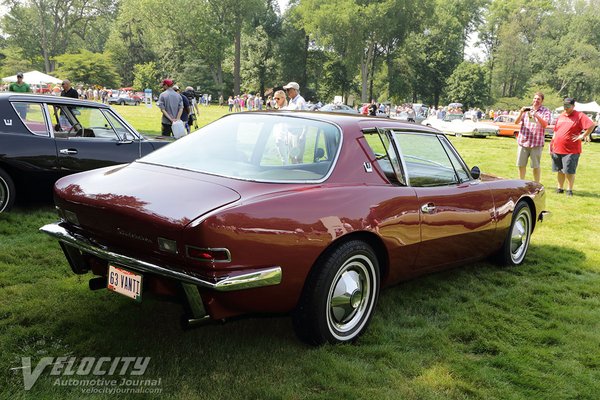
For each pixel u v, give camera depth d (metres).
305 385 2.67
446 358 3.08
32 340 2.96
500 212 4.39
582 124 9.28
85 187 3.01
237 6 67.62
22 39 80.06
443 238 3.71
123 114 29.56
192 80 72.31
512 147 19.86
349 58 63.38
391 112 46.66
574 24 91.12
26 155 5.41
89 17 82.25
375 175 3.28
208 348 2.96
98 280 3.07
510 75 87.62
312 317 2.89
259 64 76.50
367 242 3.22
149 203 2.65
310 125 3.33
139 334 3.07
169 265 2.57
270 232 2.60
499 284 4.55
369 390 2.66
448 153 4.06
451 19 80.50
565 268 5.14
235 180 2.89
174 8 66.25
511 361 3.12
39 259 4.33
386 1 61.94
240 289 2.52
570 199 9.20
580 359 3.24
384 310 3.75
